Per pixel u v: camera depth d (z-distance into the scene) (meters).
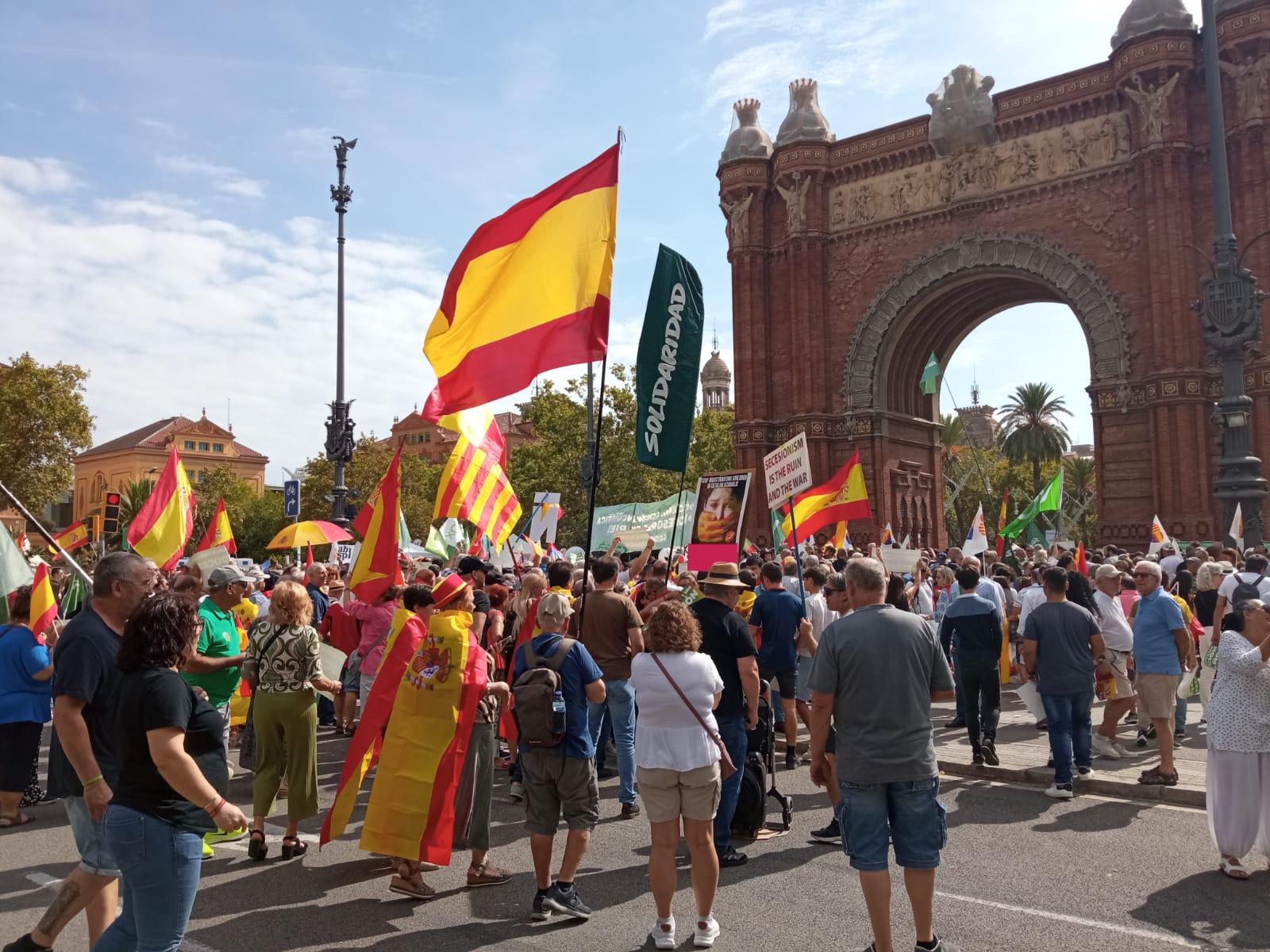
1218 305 21.78
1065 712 10.43
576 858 7.05
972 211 42.72
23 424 53.91
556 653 7.25
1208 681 11.16
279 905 7.38
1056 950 6.32
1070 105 39.97
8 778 9.98
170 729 4.62
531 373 9.12
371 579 10.07
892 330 45.34
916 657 6.03
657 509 21.52
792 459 13.35
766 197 49.12
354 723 15.11
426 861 7.48
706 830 6.53
